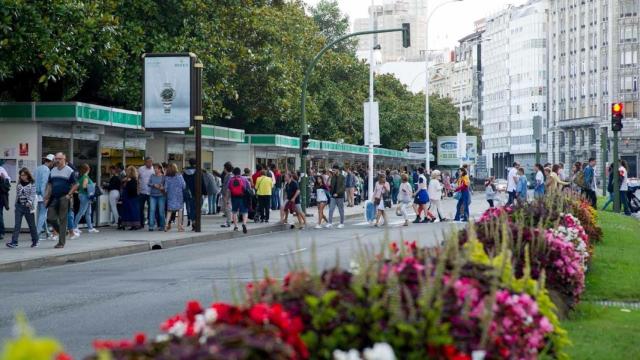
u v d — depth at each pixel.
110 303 13.41
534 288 7.26
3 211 27.83
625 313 11.45
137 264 20.06
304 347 4.57
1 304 13.48
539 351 7.07
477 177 118.38
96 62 31.11
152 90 29.88
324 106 67.88
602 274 15.02
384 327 4.94
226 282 15.89
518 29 176.12
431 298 5.20
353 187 54.41
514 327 6.09
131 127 31.05
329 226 35.91
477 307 5.60
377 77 103.69
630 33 126.06
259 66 45.59
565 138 142.75
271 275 16.50
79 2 26.00
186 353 3.97
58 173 22.86
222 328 4.38
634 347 9.02
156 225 32.62
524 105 174.00
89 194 27.12
